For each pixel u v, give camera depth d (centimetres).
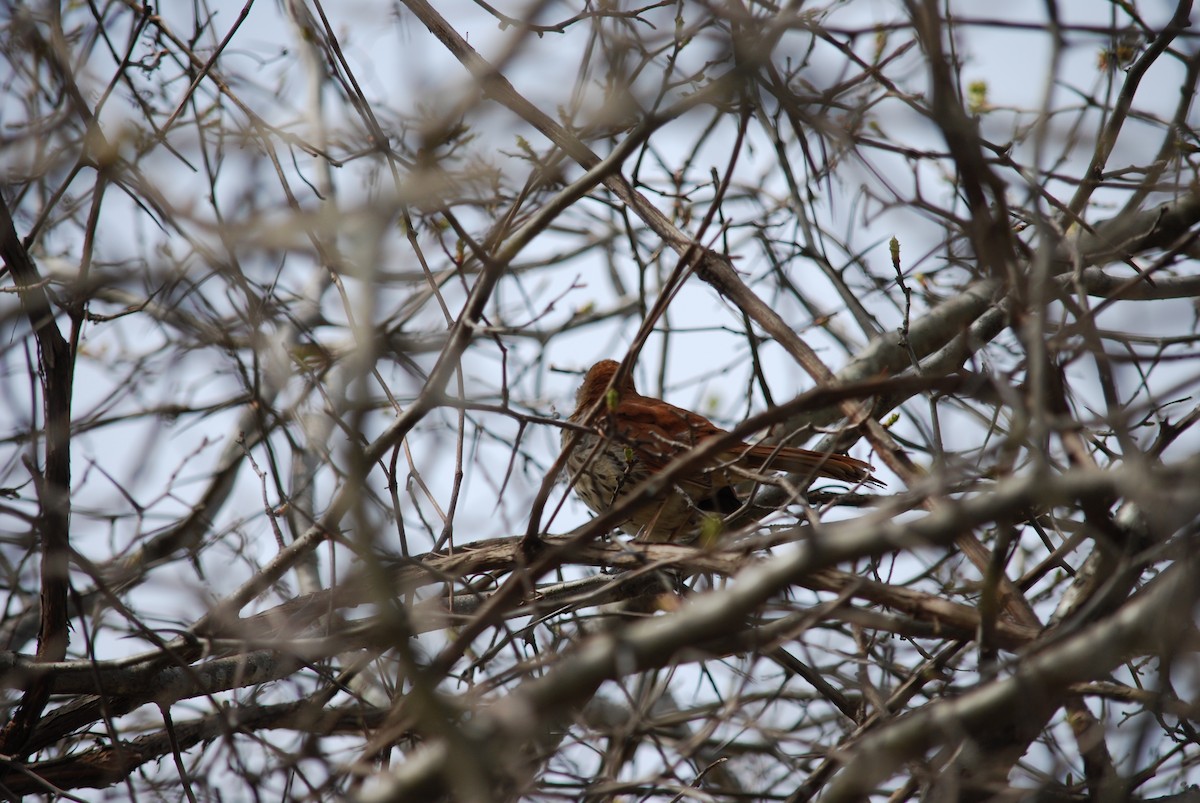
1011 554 840
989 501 652
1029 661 677
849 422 912
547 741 837
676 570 938
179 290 945
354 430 675
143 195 846
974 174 723
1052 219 954
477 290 783
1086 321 761
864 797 794
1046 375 715
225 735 830
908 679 947
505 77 930
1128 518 795
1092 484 649
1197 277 1116
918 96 912
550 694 651
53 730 995
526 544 915
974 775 789
